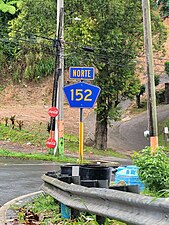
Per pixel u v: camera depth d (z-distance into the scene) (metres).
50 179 8.70
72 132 39.19
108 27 29.38
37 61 49.25
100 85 30.86
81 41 28.88
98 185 8.00
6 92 50.84
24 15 30.12
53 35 30.25
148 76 16.14
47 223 7.49
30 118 41.22
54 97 25.19
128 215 4.98
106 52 29.75
